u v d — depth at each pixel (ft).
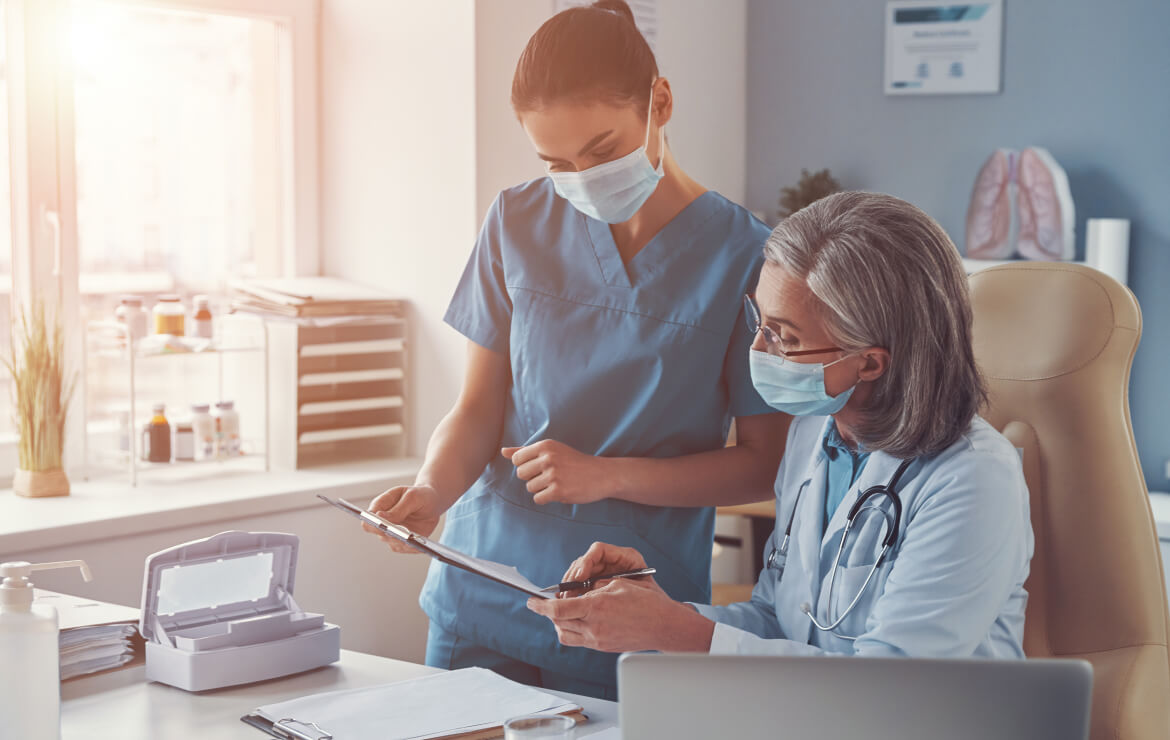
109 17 8.09
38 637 3.48
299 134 8.89
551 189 5.57
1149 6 9.68
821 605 4.29
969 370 3.96
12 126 7.48
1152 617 4.53
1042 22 10.11
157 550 6.88
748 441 5.36
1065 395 4.66
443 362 8.42
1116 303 4.67
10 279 7.61
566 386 5.32
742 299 5.23
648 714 2.56
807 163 11.18
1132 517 4.58
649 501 5.10
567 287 5.38
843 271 3.87
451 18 8.04
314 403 8.21
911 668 2.44
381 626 8.06
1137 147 9.80
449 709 4.00
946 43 10.44
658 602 4.06
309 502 7.58
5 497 7.18
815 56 11.05
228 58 8.77
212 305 8.90
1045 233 9.73
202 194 8.73
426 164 8.34
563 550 5.29
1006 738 2.41
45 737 3.51
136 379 8.14
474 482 5.55
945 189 10.61
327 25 8.85
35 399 7.13
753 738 2.51
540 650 5.27
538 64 4.69
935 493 3.94
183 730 3.85
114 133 8.20
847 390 4.05
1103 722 4.39
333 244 9.04
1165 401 9.82
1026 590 4.57
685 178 5.48
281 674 4.43
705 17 10.69
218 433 8.28
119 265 8.32
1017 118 10.26
